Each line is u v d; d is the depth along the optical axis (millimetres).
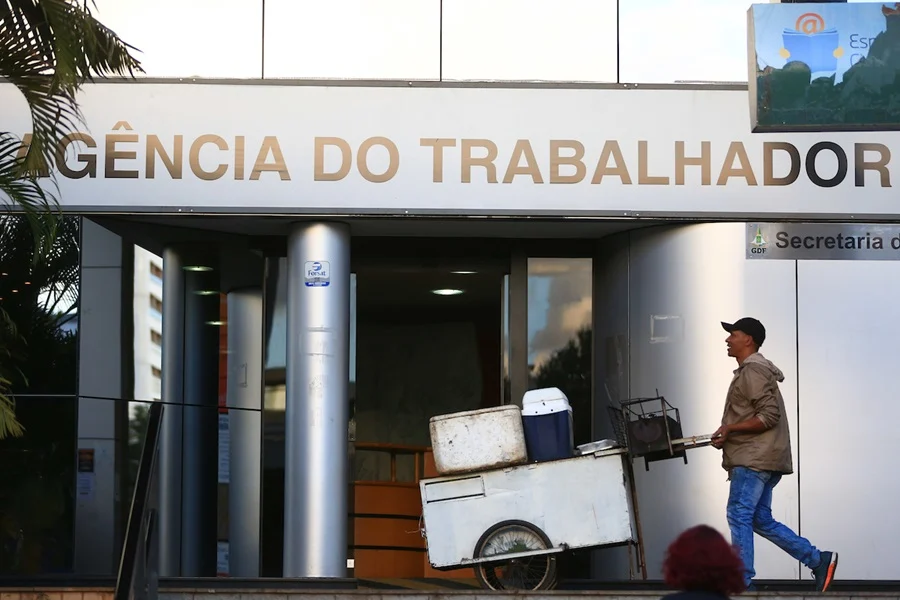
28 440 11570
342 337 12141
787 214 11922
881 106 9430
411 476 14023
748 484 9438
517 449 9773
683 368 12086
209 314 12711
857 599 8859
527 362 13539
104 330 11820
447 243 13664
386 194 11844
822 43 9461
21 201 9688
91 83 11750
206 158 11805
